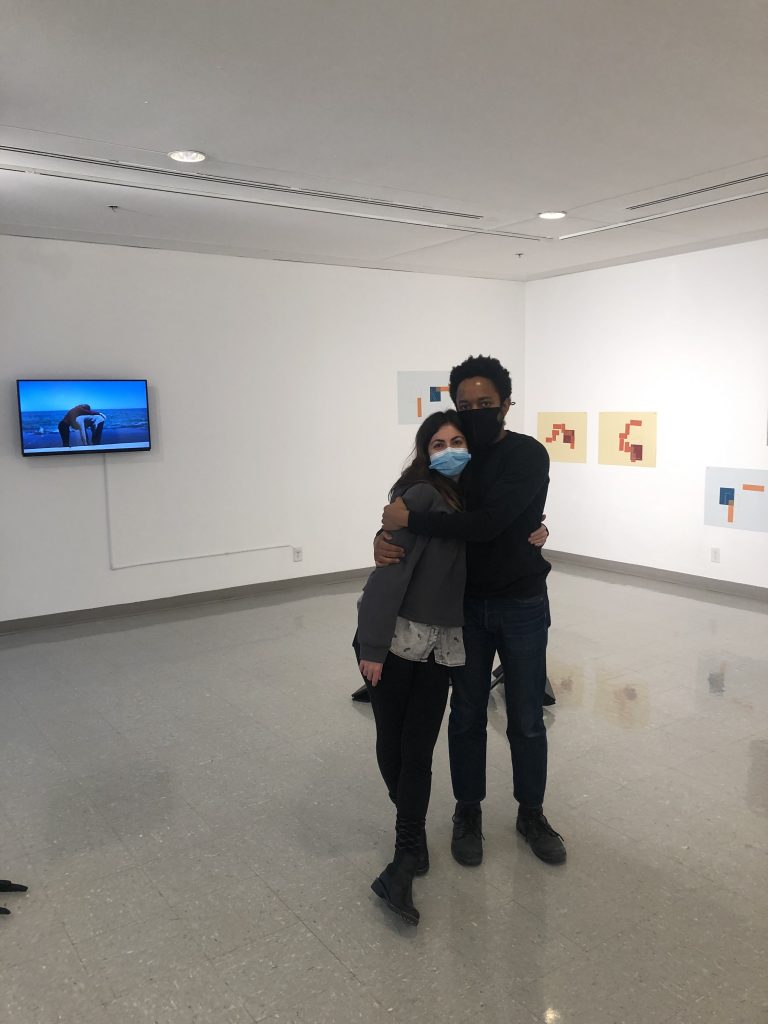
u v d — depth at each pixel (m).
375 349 6.73
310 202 4.55
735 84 2.86
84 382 5.40
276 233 5.39
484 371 2.43
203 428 6.00
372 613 2.34
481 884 2.51
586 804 3.00
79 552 5.60
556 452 7.39
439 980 2.10
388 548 2.31
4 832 2.87
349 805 3.04
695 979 2.09
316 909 2.41
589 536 7.19
